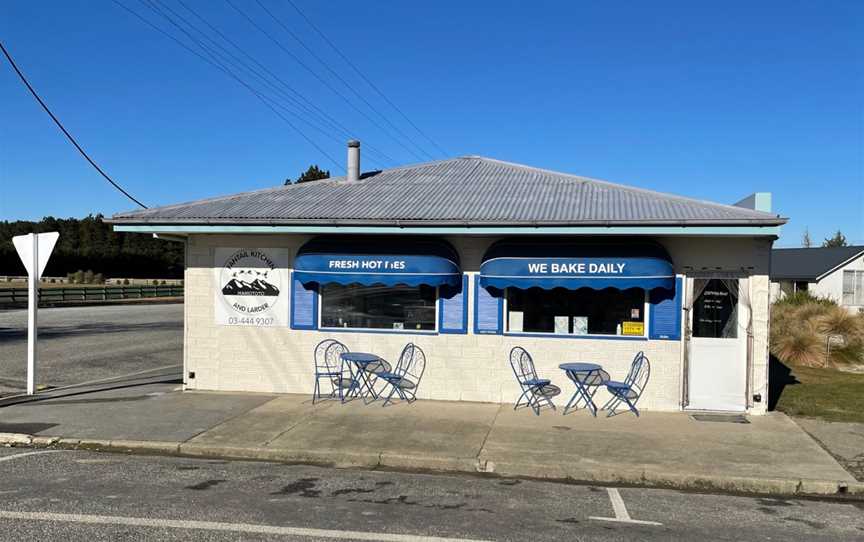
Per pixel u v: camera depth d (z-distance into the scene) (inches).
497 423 369.7
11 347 716.0
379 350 435.8
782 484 276.5
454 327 426.3
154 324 1024.2
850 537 220.2
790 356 695.7
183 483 267.9
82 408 404.8
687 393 401.1
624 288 379.9
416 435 343.0
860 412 402.3
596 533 218.5
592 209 411.2
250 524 218.8
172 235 461.4
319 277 415.2
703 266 398.0
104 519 220.7
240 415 385.4
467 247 423.5
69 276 2418.8
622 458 305.7
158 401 423.8
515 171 543.2
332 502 246.4
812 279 1596.9
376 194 479.2
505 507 245.4
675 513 243.3
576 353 412.8
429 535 212.7
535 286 390.0
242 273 452.4
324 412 393.1
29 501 239.6
